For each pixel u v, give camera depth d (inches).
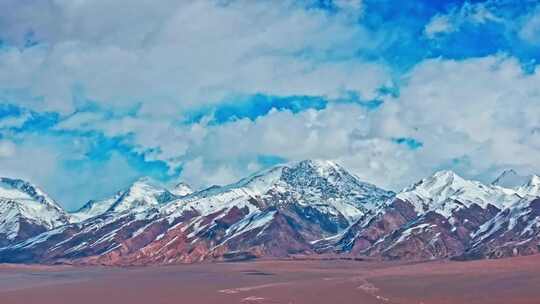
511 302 6894.7
